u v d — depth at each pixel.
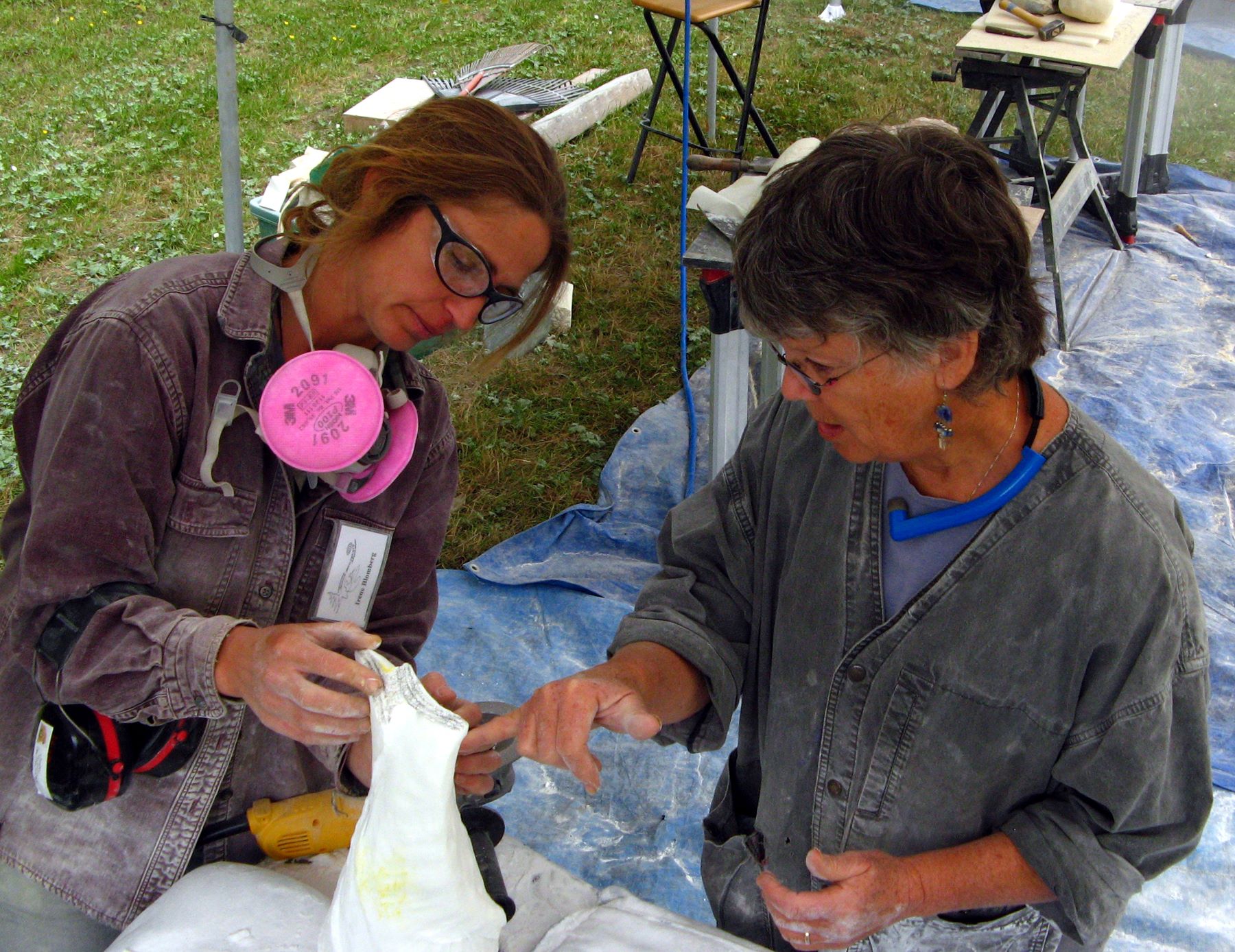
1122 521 1.19
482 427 4.39
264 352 1.36
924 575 1.31
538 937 1.45
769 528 1.47
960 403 1.17
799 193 1.06
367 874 1.17
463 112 1.30
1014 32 4.64
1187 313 4.89
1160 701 1.19
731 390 3.44
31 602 1.25
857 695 1.36
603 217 5.92
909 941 1.45
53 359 1.37
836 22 8.67
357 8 9.25
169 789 1.45
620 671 1.39
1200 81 7.31
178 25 8.90
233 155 3.21
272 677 1.18
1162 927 2.46
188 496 1.34
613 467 4.11
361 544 1.51
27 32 8.71
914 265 1.02
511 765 1.71
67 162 6.63
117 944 1.32
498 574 3.54
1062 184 4.95
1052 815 1.29
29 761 1.44
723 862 1.68
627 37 8.44
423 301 1.32
